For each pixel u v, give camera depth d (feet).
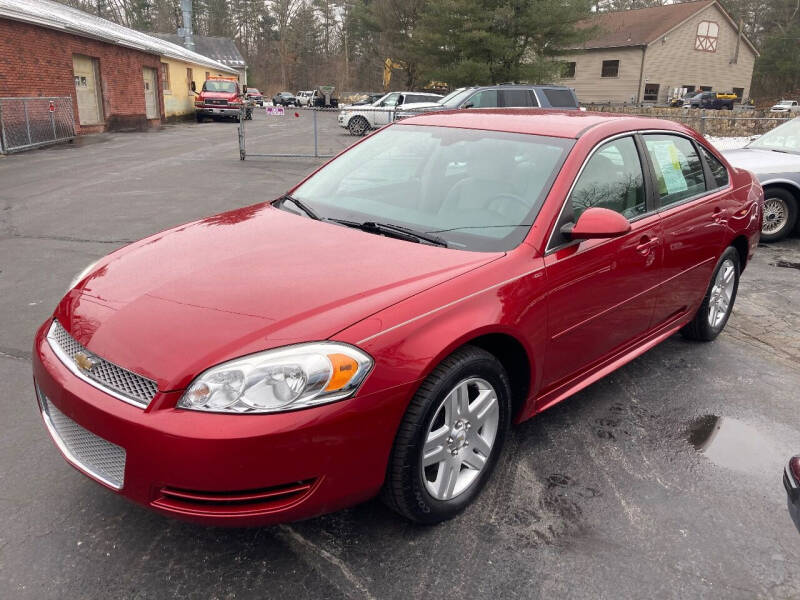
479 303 8.36
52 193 32.58
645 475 10.17
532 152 10.82
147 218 27.17
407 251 9.20
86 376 7.52
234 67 199.11
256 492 7.00
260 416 6.78
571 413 12.09
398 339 7.52
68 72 65.16
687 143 13.88
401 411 7.53
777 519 9.23
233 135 75.41
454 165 11.18
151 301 8.02
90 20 88.38
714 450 10.99
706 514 9.27
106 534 8.31
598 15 101.14
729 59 154.61
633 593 7.73
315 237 9.77
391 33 146.30
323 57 273.13
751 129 80.02
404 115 51.70
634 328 12.08
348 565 7.93
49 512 8.70
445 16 97.19
